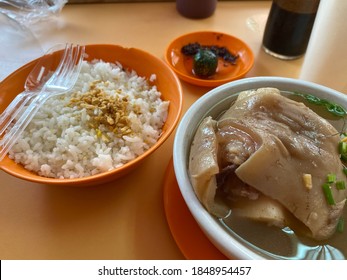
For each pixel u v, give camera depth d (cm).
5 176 20
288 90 21
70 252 17
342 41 22
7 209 19
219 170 17
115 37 31
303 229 16
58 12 31
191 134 19
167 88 23
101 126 20
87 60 25
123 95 22
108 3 35
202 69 27
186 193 16
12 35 29
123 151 19
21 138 20
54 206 19
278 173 16
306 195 16
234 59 30
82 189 20
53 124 21
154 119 21
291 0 27
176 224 18
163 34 32
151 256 17
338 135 18
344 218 17
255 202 17
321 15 23
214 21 34
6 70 26
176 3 35
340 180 17
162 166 21
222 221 17
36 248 17
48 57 24
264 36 30
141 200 19
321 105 21
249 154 16
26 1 31
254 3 37
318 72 24
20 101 21
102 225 18
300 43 29
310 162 16
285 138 17
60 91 22
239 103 19
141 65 24
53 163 19
